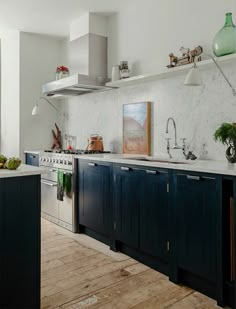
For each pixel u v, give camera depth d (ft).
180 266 7.39
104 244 10.39
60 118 16.76
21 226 5.98
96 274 8.02
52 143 16.65
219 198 6.43
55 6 12.19
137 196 8.71
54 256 9.23
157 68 11.00
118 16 12.71
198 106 9.68
